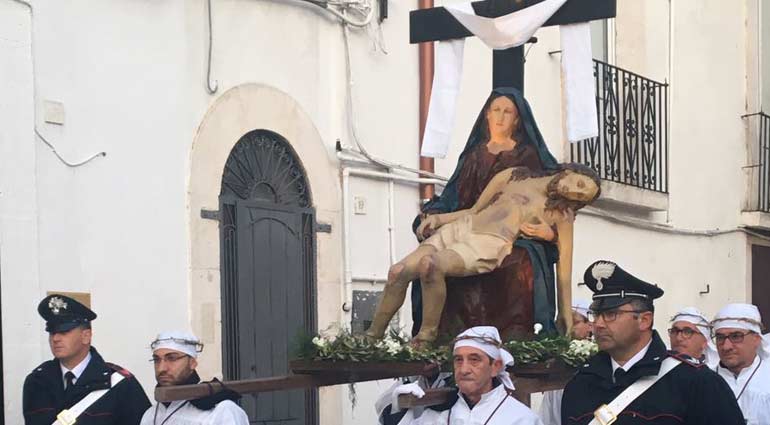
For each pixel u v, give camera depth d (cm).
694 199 1628
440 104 888
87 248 898
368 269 1170
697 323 788
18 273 841
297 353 746
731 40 1717
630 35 1541
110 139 922
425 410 665
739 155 1725
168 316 959
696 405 545
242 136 1043
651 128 1547
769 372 770
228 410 677
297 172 1105
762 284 1764
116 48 931
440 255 764
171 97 974
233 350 1019
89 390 705
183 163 983
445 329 793
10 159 843
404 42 1228
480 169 830
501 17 848
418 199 1239
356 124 1162
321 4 1126
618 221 1490
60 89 886
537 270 786
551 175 807
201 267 991
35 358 848
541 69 1395
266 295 1055
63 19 891
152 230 951
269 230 1062
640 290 560
